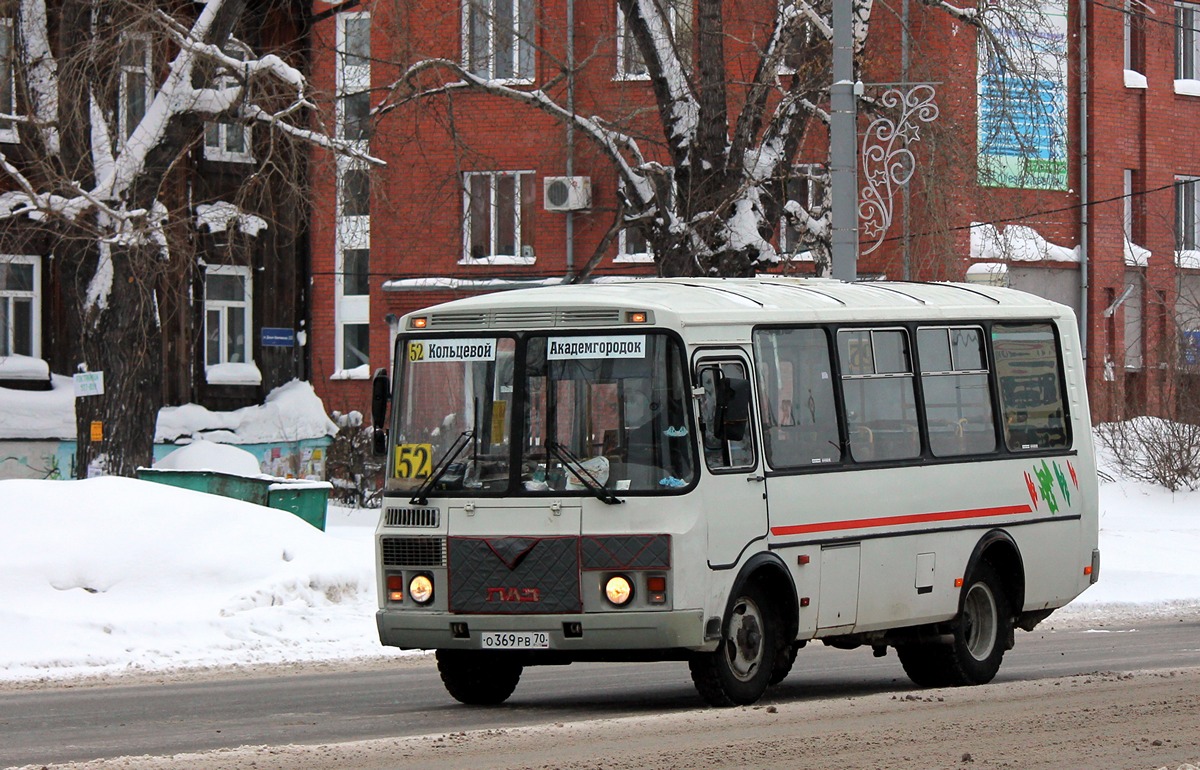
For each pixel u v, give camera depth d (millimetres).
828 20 52406
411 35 60625
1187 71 88562
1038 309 31922
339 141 52656
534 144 80500
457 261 82125
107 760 19250
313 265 83500
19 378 68188
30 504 38344
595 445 23969
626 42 64500
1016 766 18609
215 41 52188
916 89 53594
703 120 53656
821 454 26484
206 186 71500
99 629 34094
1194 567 54375
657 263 55656
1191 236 88562
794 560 25562
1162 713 23203
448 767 18312
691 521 23625
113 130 55312
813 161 66500
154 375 53062
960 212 60562
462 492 24328
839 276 41344
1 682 29750
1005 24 53656
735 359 24969
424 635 24359
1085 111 83938
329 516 64688
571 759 18891
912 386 28609
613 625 23453
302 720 24000
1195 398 76562
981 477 29688
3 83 52969
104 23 50531
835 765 18547
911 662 29453
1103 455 77062
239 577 38281
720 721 22547
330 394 83438
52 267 69250
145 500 39562
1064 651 36625
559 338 24375
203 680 30172
